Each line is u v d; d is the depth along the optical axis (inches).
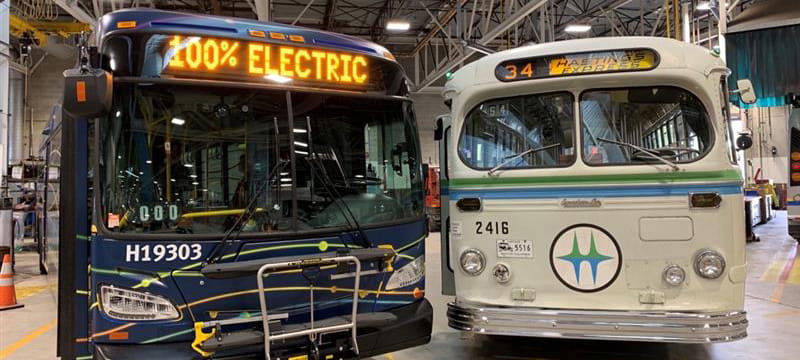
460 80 182.7
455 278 178.9
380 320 142.3
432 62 867.4
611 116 165.6
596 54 165.8
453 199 179.3
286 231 138.9
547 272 165.8
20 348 217.5
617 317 153.8
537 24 685.3
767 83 328.8
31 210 559.5
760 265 385.4
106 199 124.6
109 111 123.6
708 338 146.9
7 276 291.6
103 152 125.3
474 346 213.9
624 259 159.5
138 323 123.3
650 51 161.8
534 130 172.6
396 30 750.5
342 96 153.0
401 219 159.8
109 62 126.9
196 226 130.7
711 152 155.5
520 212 168.6
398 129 164.2
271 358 129.3
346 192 150.7
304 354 133.0
